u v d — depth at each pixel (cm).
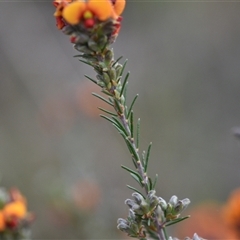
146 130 1261
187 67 1481
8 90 1311
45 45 1345
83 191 721
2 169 1091
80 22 256
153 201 258
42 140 1152
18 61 1316
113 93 275
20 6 1380
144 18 1614
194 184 1074
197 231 555
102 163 1038
